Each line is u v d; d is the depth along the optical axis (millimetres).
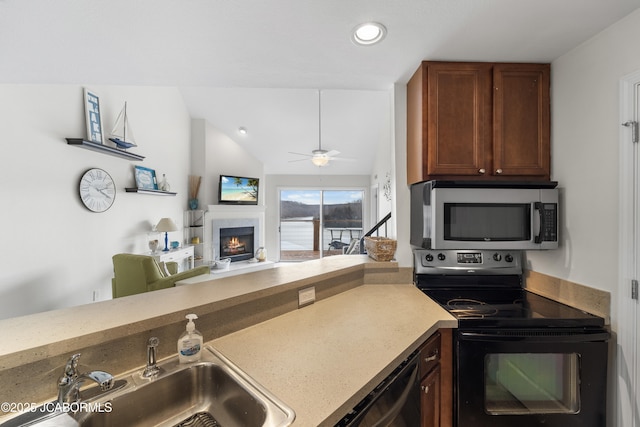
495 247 1558
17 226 2436
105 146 3152
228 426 854
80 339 772
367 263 1891
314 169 7164
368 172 7309
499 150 1629
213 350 1010
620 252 1279
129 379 842
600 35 1365
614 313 1302
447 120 1637
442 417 1299
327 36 1353
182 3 1099
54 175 2756
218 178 5754
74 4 1083
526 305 1510
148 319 902
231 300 1123
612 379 1295
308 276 1485
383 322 1264
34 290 2561
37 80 1766
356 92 4676
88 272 3121
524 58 1601
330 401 734
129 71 1675
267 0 1097
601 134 1364
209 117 5465
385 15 1210
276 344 1054
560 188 1586
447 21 1263
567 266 1536
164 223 4082
